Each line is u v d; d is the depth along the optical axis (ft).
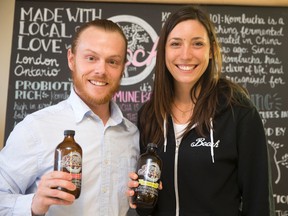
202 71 4.84
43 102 7.54
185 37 4.75
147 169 4.08
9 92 7.51
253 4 7.80
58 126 4.32
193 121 4.72
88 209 4.14
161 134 4.86
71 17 7.77
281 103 7.57
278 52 7.75
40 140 4.14
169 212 4.53
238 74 7.66
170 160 4.66
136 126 5.24
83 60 4.27
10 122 7.40
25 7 7.77
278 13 7.84
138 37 7.74
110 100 4.67
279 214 7.22
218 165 4.51
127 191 4.20
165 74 5.10
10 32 7.69
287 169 7.36
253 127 4.57
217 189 4.46
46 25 7.73
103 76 4.21
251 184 4.48
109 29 4.33
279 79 7.66
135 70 7.66
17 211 3.72
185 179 4.54
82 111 4.41
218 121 4.67
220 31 7.77
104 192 4.26
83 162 4.25
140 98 7.59
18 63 7.60
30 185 4.22
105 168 4.35
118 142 4.62
